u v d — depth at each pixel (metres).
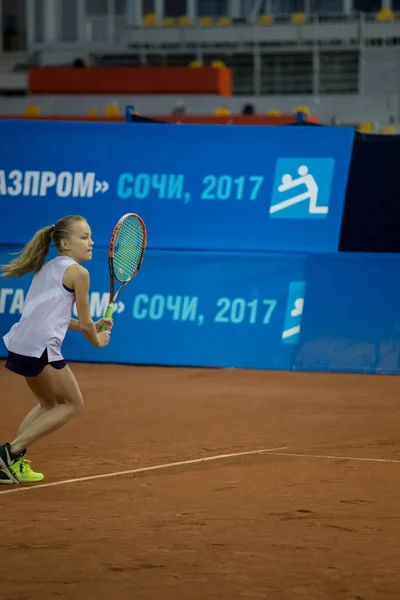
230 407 16.25
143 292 21.44
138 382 18.97
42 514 9.48
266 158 21.05
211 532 8.86
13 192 21.67
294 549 8.34
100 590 7.26
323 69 49.31
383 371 20.44
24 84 49.34
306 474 11.35
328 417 15.45
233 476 11.21
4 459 10.64
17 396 17.20
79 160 21.45
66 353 21.67
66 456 12.26
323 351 20.72
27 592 7.21
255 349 20.94
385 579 7.55
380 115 44.53
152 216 21.33
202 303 21.20
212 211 21.19
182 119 34.84
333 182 20.83
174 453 12.52
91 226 21.38
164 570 7.75
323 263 20.83
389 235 22.11
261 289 21.00
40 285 10.55
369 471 11.54
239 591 7.25
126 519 9.30
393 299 20.62
